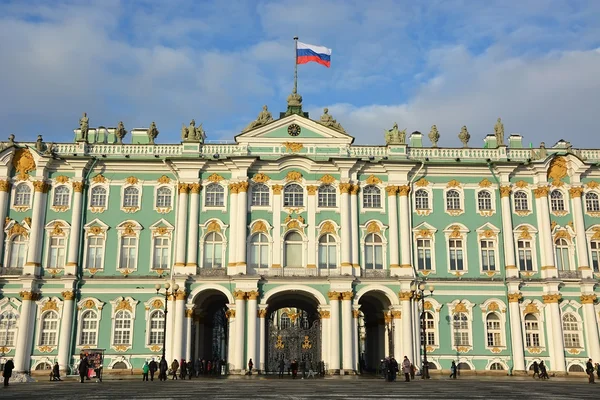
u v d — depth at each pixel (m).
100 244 58.47
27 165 59.16
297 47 63.53
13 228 58.03
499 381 46.00
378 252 58.78
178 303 55.25
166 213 59.22
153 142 63.03
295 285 56.19
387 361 46.25
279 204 58.91
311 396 29.80
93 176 59.69
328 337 55.38
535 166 60.12
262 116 61.84
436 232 59.56
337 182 59.69
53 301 56.47
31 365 55.09
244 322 55.19
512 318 57.28
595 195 61.00
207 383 42.47
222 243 58.34
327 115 62.41
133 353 55.88
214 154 60.19
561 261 59.38
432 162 59.84
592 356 56.56
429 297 57.69
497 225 59.88
